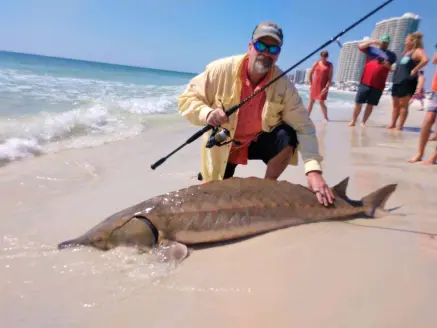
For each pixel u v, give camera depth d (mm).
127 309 2236
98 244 2885
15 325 2068
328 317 2188
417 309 2275
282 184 3520
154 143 6516
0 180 4145
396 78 9320
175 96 14289
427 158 6273
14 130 5938
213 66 3703
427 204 4039
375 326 2113
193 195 3180
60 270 2600
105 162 5152
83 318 2148
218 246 3049
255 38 3355
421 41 8930
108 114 8422
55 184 4219
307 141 3756
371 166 5578
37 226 3229
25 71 18375
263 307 2277
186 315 2191
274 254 2912
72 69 27750
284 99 3701
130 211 3010
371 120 12203
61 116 7230
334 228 3375
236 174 4938
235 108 3408
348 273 2660
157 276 2572
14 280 2451
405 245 3094
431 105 5711
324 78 10797
